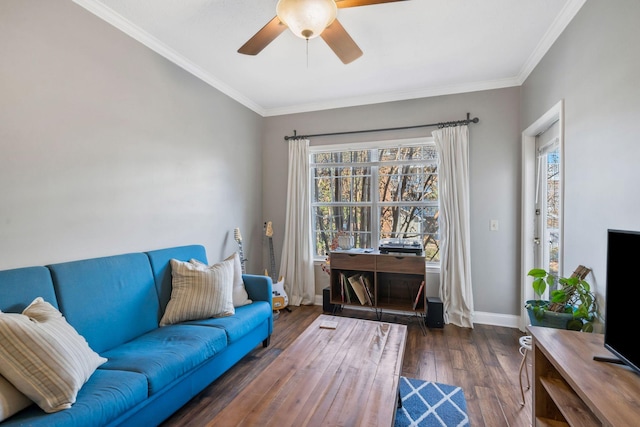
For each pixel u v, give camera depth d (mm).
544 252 2939
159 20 2254
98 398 1298
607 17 1695
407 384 2148
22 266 1681
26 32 1714
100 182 2109
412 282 3578
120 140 2254
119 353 1732
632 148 1488
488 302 3346
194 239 2986
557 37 2338
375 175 3898
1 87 1614
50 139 1820
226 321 2238
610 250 1328
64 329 1428
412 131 3643
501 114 3293
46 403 1191
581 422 1199
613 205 1641
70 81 1929
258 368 2391
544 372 1563
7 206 1631
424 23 2291
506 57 2797
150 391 1513
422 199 3691
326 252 4133
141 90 2426
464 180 3322
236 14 2193
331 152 4066
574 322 1813
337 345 1854
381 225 3883
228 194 3527
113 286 1979
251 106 3986
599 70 1772
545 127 2793
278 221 4250
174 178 2752
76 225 1955
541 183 2992
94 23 2072
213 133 3275
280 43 2564
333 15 1630
